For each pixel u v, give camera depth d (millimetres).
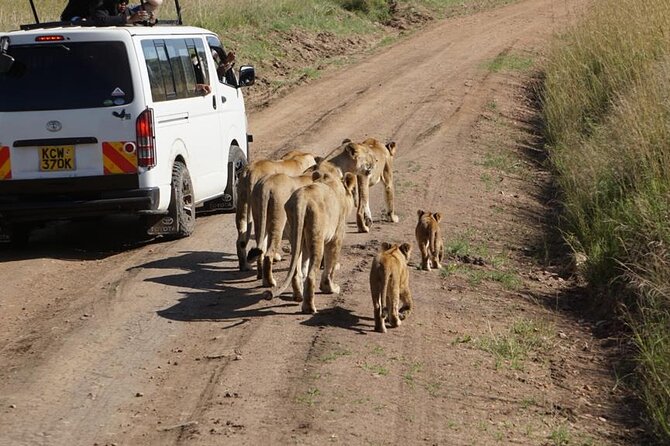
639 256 15977
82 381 11438
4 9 40406
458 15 61125
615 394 11984
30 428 10172
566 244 18594
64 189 16781
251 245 17562
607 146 22016
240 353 12219
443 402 11086
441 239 16531
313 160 17172
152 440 9891
